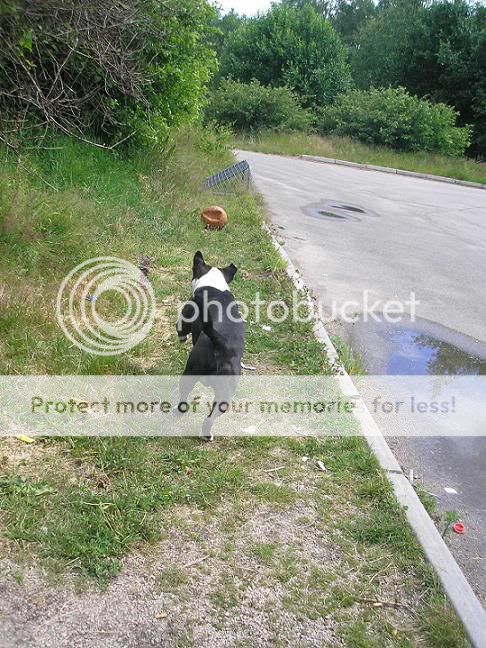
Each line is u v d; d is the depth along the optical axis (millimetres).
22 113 9227
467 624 3107
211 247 9047
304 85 37750
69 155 9758
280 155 26750
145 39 9930
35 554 3225
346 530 3682
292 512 3795
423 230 12656
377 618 3117
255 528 3633
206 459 4211
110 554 3297
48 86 9898
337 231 11672
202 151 16250
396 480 4188
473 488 4395
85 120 10781
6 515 3453
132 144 11539
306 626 3029
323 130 32500
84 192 9188
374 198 16297
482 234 12883
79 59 9477
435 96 34750
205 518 3662
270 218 12000
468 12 34969
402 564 3459
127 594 3076
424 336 7039
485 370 6332
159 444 4316
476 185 22906
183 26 11477
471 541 3832
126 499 3662
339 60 39750
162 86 11820
